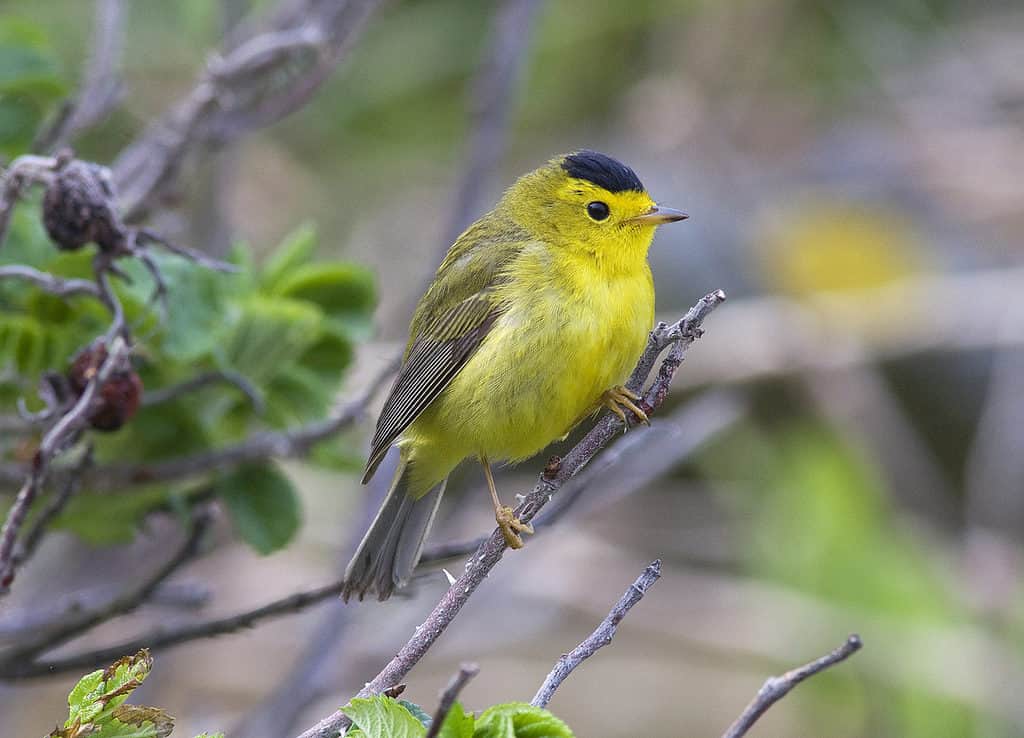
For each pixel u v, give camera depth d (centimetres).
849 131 1780
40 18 1279
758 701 572
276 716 961
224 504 959
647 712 1370
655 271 1598
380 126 1557
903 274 1555
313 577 1343
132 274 798
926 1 1688
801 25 1647
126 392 723
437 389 852
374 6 1055
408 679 1330
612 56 1622
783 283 1563
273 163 1486
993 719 1261
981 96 1675
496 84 1170
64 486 784
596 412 855
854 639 573
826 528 1359
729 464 1446
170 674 1189
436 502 877
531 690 1362
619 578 1384
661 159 1639
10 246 810
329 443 918
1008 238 1630
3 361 826
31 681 929
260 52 916
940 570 1378
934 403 1555
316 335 904
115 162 1024
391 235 1508
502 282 848
